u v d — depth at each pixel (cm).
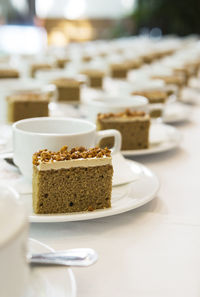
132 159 62
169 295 30
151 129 70
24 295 23
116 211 40
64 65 188
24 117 78
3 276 21
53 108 96
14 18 499
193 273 32
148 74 124
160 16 594
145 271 32
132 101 74
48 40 573
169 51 275
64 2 569
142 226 40
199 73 198
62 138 45
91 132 47
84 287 30
